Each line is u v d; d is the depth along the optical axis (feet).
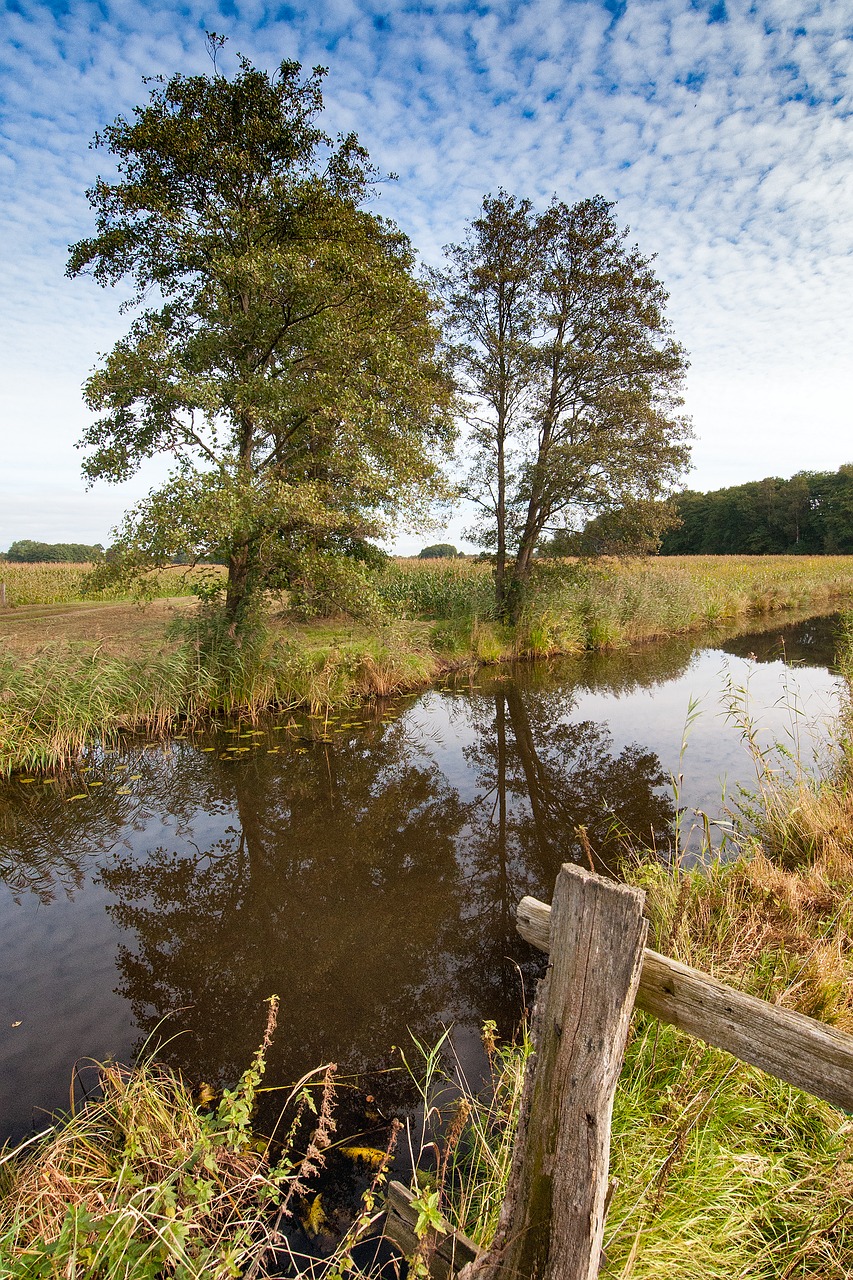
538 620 48.29
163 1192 6.46
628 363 45.47
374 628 37.17
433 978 12.69
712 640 54.80
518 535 52.54
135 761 25.91
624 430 46.85
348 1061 10.39
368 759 26.37
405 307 35.17
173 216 29.35
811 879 12.64
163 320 33.32
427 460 37.37
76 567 84.74
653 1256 6.13
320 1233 7.50
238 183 31.81
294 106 32.35
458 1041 10.85
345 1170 8.36
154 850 18.72
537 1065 5.22
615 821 19.71
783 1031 4.45
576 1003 4.92
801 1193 6.83
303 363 32.65
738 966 9.91
